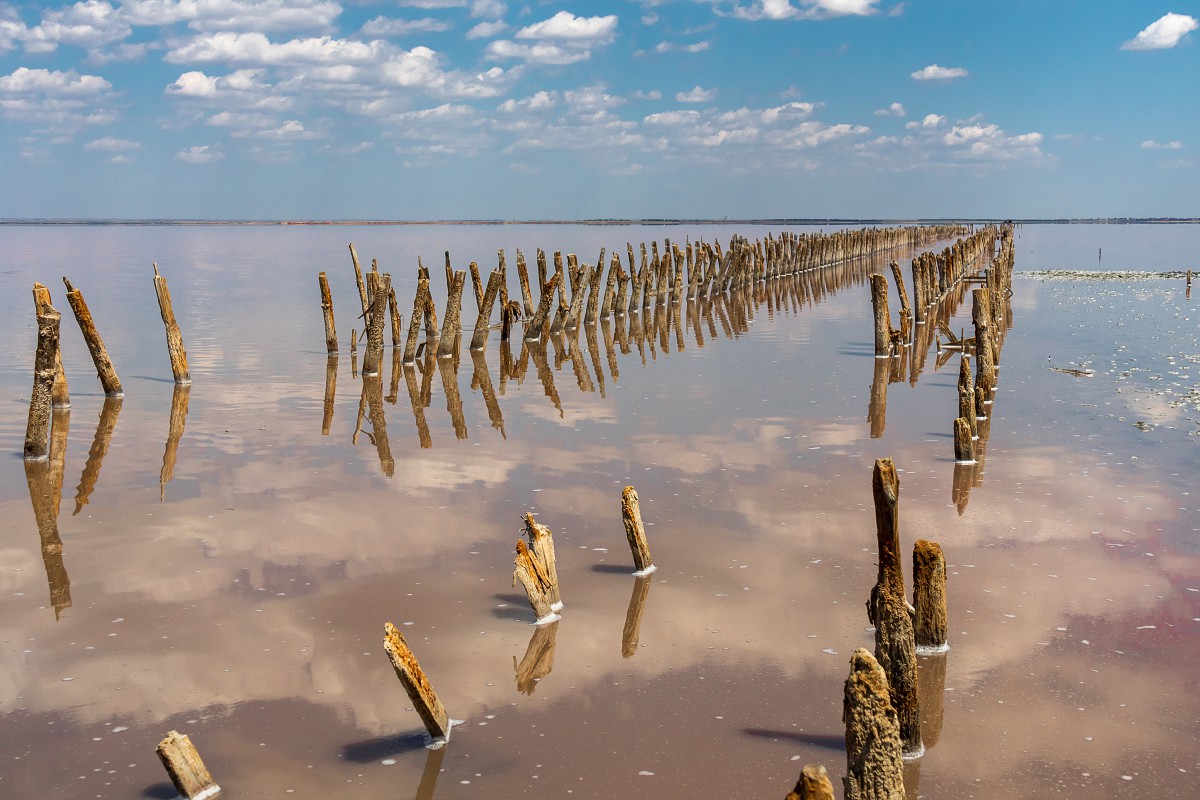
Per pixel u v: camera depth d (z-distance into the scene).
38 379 12.79
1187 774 5.77
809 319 28.88
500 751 6.09
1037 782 5.72
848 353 21.73
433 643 7.52
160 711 6.59
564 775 5.83
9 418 15.46
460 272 21.67
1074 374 18.39
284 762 5.99
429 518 10.35
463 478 11.84
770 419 14.83
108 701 6.71
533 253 65.44
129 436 14.16
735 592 8.37
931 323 27.12
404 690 6.76
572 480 11.68
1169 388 16.86
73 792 5.74
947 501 10.70
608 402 16.41
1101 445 12.99
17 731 6.36
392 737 6.26
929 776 5.79
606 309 29.88
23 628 7.80
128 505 10.89
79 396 17.22
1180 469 11.80
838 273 49.16
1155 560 8.96
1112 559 9.00
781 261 45.53
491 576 8.78
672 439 13.61
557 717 6.46
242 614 8.03
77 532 10.02
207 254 69.12
